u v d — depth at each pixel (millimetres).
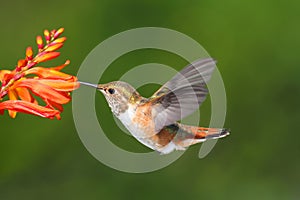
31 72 5660
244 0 12797
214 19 12766
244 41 12797
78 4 12836
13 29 12781
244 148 13102
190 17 12773
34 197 12211
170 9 12773
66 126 12250
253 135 13102
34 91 5562
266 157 13102
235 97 12922
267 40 12820
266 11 12797
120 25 12727
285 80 12938
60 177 12297
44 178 12273
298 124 13086
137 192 12516
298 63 12867
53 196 12242
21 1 12906
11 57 12641
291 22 12836
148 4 12773
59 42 5719
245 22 12836
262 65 12867
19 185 12180
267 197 12984
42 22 12805
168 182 12672
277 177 13062
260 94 12969
